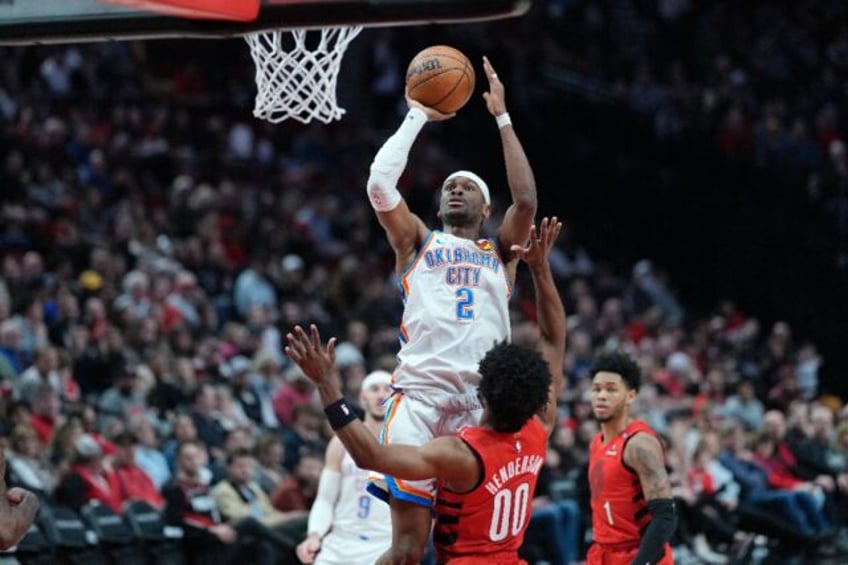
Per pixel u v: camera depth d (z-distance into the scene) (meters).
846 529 17.33
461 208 6.75
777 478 16.66
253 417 14.73
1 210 18.20
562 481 14.45
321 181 24.23
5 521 5.55
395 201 6.52
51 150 20.19
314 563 9.77
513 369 6.16
